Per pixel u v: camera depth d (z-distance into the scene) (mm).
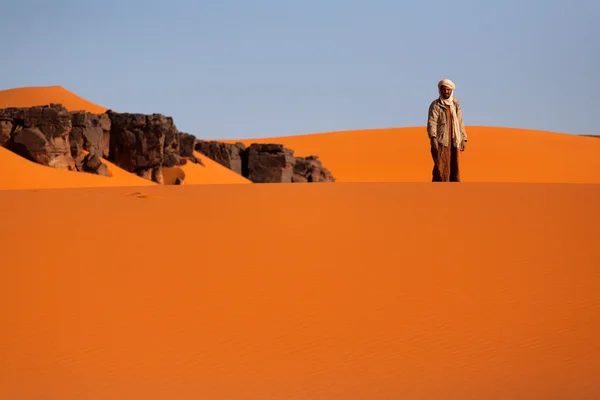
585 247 16547
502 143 173625
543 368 9688
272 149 104812
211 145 103312
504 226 19172
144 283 13805
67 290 13344
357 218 20734
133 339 10898
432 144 37938
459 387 9102
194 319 11797
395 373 9586
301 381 9352
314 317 11867
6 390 9109
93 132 77062
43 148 67875
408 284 13688
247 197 26297
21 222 19938
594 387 9047
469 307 12281
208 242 17391
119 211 22281
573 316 11750
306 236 18109
